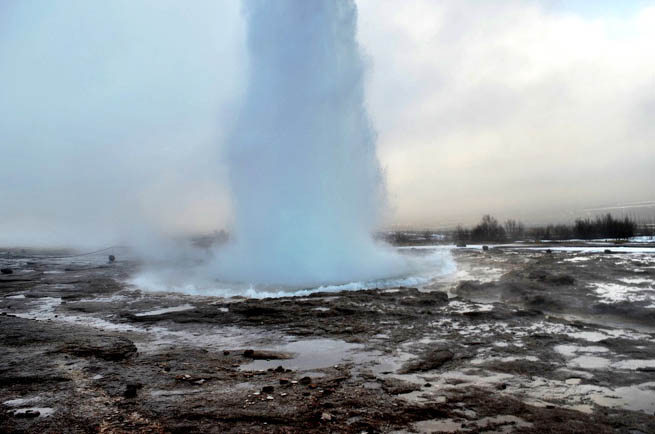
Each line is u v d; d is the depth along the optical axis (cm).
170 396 518
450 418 450
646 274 1484
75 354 702
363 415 457
